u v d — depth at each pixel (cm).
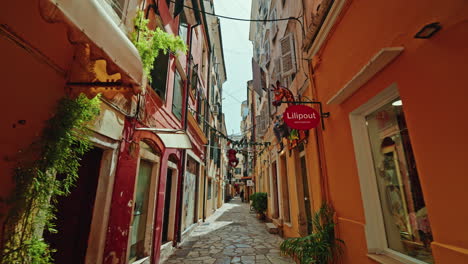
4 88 151
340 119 304
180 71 662
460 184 135
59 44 201
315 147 387
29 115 168
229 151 1003
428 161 160
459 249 133
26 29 169
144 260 401
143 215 437
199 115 875
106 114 286
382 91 214
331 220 327
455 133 139
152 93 446
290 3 600
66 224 271
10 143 152
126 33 316
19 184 149
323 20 350
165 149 532
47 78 187
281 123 607
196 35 896
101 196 288
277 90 498
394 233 228
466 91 133
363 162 263
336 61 317
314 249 308
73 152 194
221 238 702
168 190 620
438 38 153
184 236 677
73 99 199
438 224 151
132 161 360
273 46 827
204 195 1092
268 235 734
